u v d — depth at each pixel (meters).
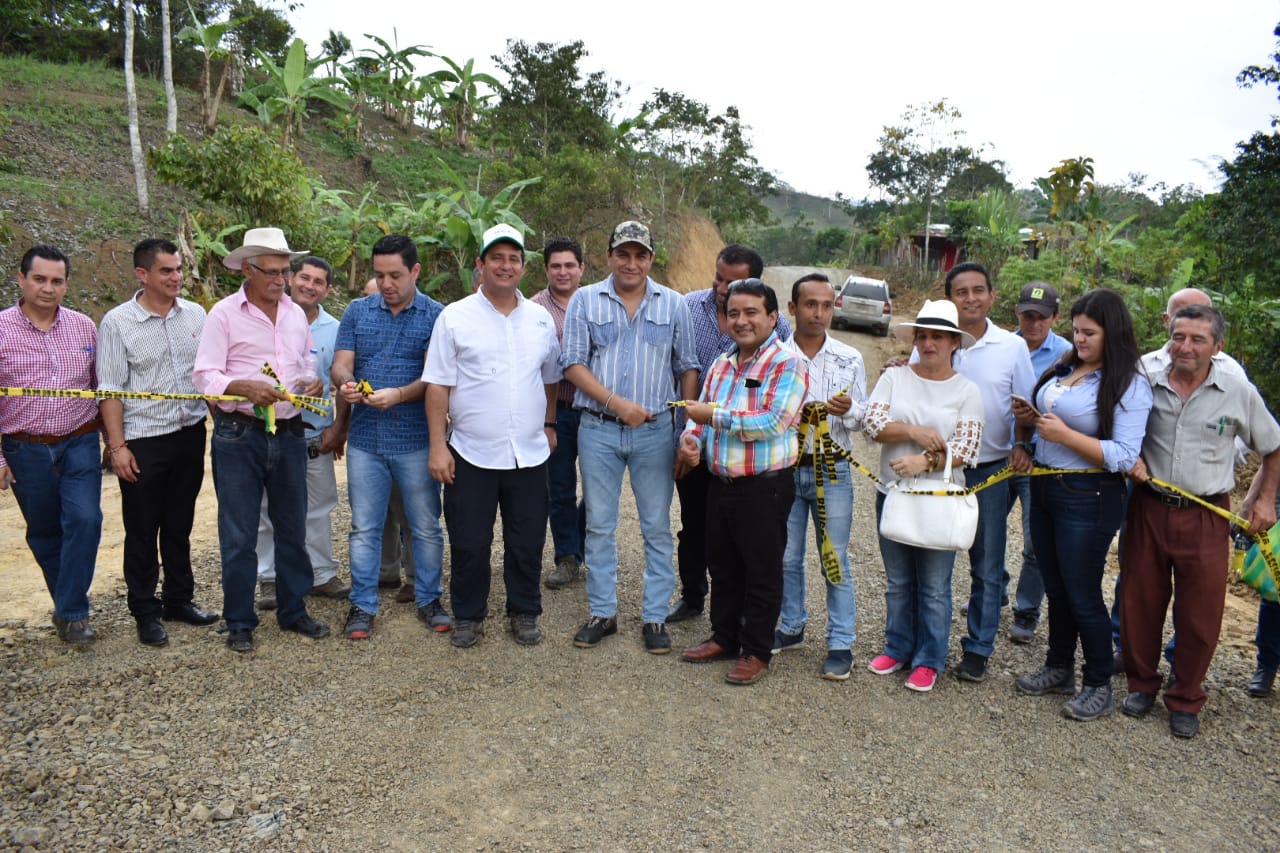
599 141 26.95
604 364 4.21
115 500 6.81
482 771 3.27
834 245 57.56
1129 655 3.88
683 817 3.05
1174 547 3.72
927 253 32.66
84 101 18.55
